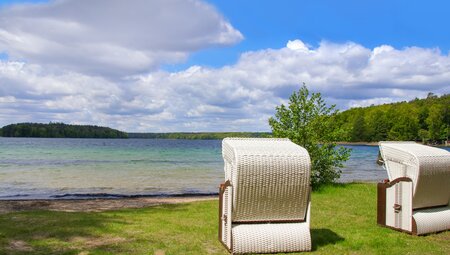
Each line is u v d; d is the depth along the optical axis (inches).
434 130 2615.7
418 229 207.3
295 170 171.2
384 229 222.5
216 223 241.9
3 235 203.0
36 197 465.4
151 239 197.2
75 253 170.1
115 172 797.2
